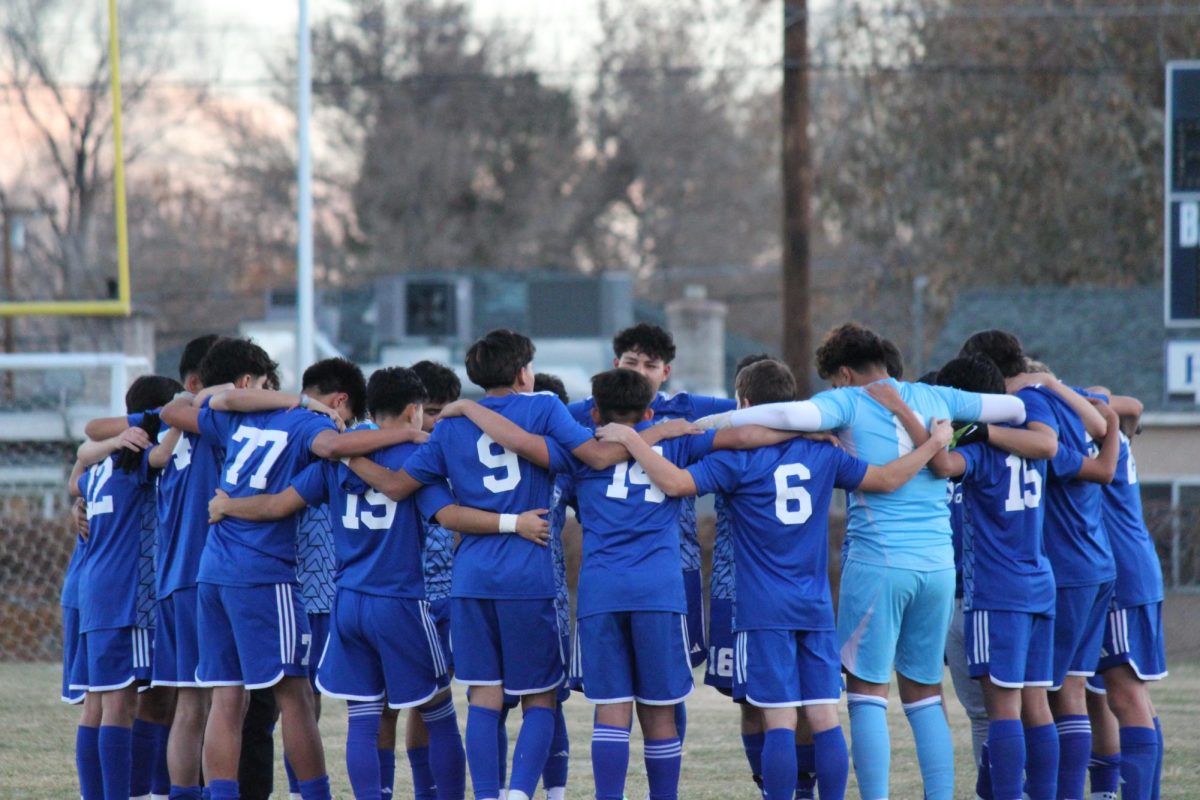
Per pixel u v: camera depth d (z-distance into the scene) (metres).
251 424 21.69
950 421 20.78
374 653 21.36
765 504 20.44
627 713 20.69
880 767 20.59
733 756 28.94
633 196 163.00
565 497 22.34
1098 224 94.62
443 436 21.08
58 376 59.91
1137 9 92.19
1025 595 20.86
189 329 142.00
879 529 20.70
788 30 64.25
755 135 156.62
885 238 102.31
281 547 21.42
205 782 22.84
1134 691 22.50
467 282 99.00
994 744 20.92
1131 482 23.17
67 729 31.56
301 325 56.47
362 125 154.50
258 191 145.62
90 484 22.61
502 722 22.53
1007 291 80.88
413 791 25.72
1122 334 75.56
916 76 98.69
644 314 123.06
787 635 20.28
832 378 22.00
